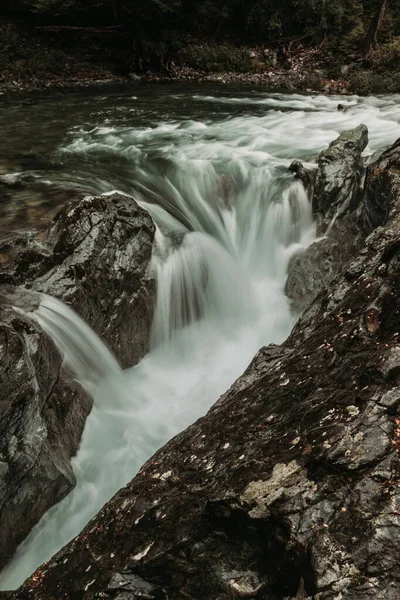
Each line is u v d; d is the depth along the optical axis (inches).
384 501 91.0
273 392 134.0
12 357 152.4
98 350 220.5
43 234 240.8
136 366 247.9
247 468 109.2
